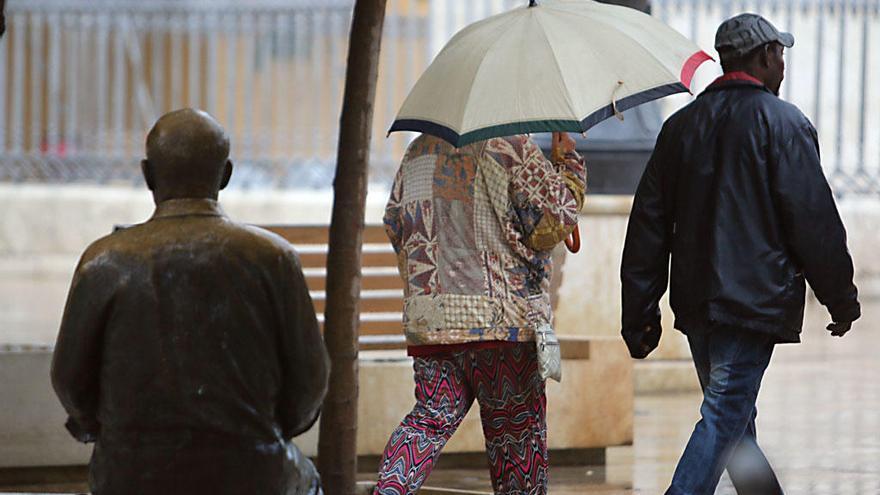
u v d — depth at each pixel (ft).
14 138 182.70
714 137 46.60
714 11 127.44
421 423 44.86
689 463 45.37
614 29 44.83
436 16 145.28
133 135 182.39
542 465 45.91
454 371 45.16
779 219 45.78
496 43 44.37
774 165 45.52
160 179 34.91
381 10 50.14
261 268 34.14
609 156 94.02
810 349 118.42
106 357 34.17
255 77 176.86
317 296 70.49
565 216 44.29
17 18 180.86
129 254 34.14
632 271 48.49
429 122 44.09
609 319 92.73
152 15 178.81
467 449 65.67
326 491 50.21
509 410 45.42
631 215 48.62
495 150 44.39
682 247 46.85
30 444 63.41
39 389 63.41
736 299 45.44
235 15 176.65
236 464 34.01
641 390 94.63
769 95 46.60
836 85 150.30
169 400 33.81
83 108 182.29
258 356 34.14
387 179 168.76
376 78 50.47
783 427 76.95
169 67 179.42
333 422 50.29
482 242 44.47
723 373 46.19
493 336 44.24
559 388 66.54
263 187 176.35
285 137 176.76
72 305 34.30
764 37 47.14
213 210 34.91
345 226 50.16
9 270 186.39
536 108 43.14
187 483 33.91
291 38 175.94
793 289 45.88
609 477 63.93
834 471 63.98
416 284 44.75
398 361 66.08
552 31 44.45
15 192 186.70
